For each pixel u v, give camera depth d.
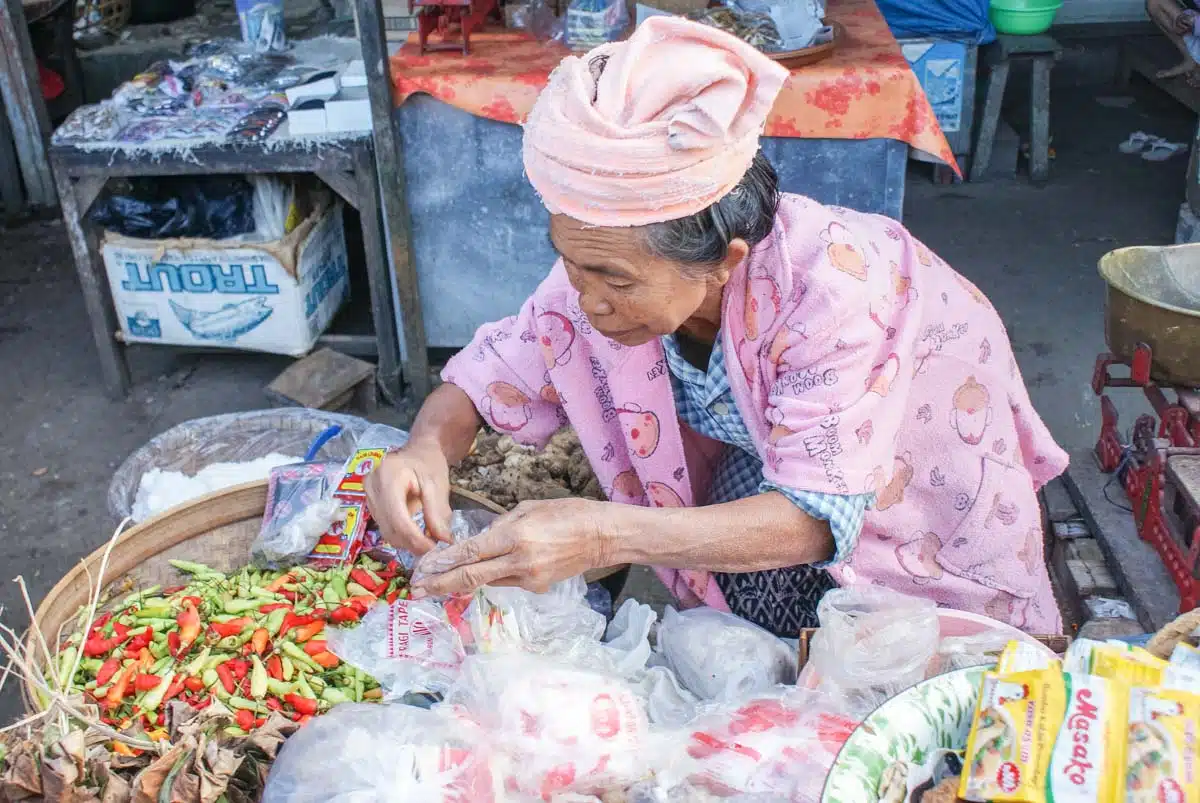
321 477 1.81
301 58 3.78
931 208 5.08
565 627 1.34
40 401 3.79
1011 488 1.51
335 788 1.05
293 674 1.54
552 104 1.06
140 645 1.57
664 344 1.40
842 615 1.26
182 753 1.17
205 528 1.80
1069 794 0.84
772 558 1.25
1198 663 1.00
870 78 2.94
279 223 3.38
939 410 1.45
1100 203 5.07
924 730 0.99
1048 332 4.02
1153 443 2.25
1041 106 5.19
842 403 1.23
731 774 1.11
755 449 1.45
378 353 3.63
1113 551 2.29
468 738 1.11
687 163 1.02
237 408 3.72
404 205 3.27
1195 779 0.84
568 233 1.08
